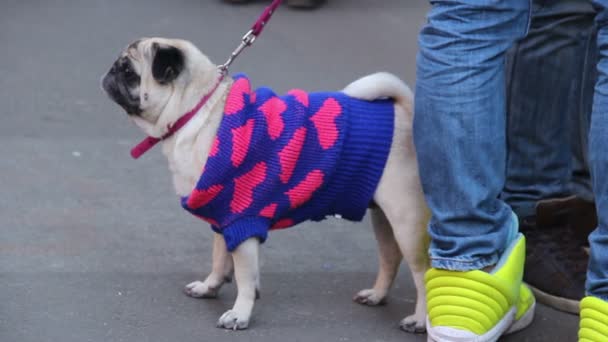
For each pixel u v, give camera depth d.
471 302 3.79
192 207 4.00
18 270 4.64
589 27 4.43
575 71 4.62
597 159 3.53
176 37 9.62
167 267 4.79
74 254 4.89
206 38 9.62
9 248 4.91
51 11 10.47
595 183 3.56
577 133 4.71
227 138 3.90
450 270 3.79
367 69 8.93
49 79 8.27
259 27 4.23
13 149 6.56
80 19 10.20
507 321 3.97
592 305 3.55
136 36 9.65
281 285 4.66
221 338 4.06
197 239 5.19
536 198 4.58
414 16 10.78
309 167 4.01
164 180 6.13
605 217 3.53
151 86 4.02
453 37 3.63
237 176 3.93
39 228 5.22
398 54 9.44
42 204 5.60
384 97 4.20
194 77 4.04
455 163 3.68
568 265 4.46
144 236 5.19
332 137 4.02
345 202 4.14
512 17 3.66
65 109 7.54
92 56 9.00
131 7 10.70
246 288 4.15
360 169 4.07
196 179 4.03
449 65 3.63
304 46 9.52
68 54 9.02
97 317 4.20
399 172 4.07
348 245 5.21
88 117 7.39
